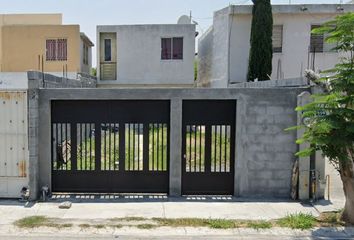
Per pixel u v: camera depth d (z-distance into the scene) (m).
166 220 6.86
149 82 21.59
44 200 8.05
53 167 8.48
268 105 8.36
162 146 8.48
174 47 21.50
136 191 8.49
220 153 8.49
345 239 6.10
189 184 8.49
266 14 17.09
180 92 8.30
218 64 20.45
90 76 20.25
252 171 8.45
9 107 8.09
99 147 8.45
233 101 8.44
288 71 18.69
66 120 8.42
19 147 8.12
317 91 8.13
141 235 6.17
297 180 8.29
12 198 8.17
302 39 18.59
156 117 8.45
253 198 8.38
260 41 17.08
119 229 6.42
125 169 8.48
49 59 20.34
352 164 6.72
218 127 8.59
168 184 8.48
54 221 6.78
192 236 6.15
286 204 7.95
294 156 8.41
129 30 21.36
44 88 8.34
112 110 8.42
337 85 6.44
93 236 6.11
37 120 8.15
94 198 8.23
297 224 6.62
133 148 8.52
